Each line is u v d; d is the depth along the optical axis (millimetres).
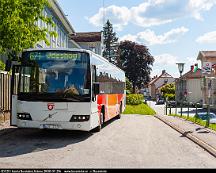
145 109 42469
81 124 13969
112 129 18391
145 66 96188
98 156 10469
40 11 16750
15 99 14391
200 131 16906
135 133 16641
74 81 14094
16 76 14602
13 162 9391
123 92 27906
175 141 14070
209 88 19531
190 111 50031
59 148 11891
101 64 17031
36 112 13945
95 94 14727
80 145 12625
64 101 13898
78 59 14258
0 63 17906
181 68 24016
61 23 45625
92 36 74125
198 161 10047
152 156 10664
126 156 10555
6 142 13125
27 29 15742
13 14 15023
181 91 84438
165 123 22953
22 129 17281
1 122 19219
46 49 14320
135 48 95750
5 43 15586
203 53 66875
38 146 12258
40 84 14062
